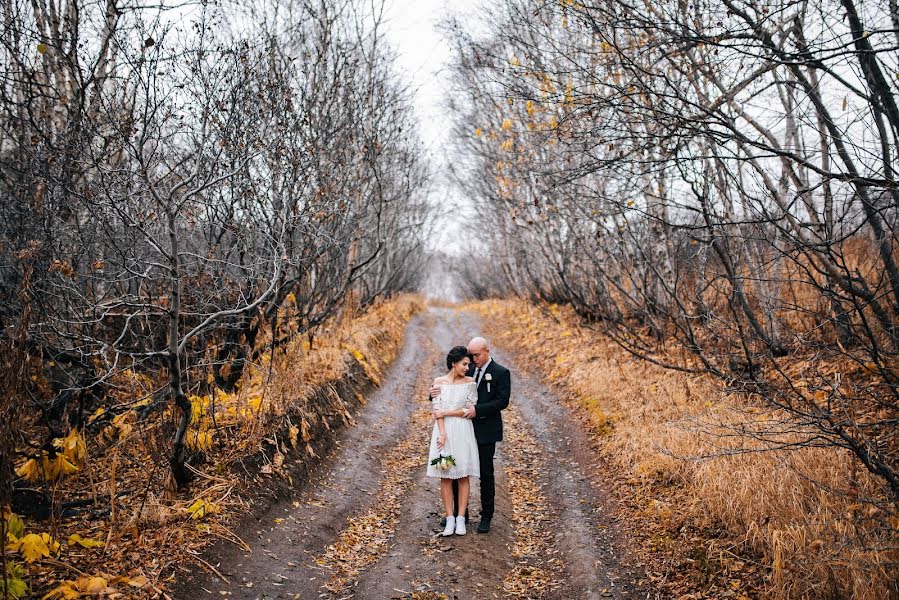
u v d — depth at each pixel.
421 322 25.22
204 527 4.88
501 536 5.77
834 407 5.66
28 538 4.06
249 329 7.76
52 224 5.42
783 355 7.94
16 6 5.02
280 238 6.75
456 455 5.58
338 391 9.36
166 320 6.95
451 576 4.89
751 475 5.32
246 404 6.86
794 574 4.20
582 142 5.43
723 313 9.02
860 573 3.91
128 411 6.02
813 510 4.70
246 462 5.98
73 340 5.68
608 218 9.31
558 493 6.85
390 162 10.66
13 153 5.69
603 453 7.48
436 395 5.71
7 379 4.02
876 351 4.81
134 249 5.71
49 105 5.50
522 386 12.17
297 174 7.49
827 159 6.27
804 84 4.86
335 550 5.40
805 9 4.90
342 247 9.49
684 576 4.73
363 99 9.18
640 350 10.42
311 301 9.70
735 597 4.31
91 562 4.27
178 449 5.27
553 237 14.62
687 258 7.75
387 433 9.06
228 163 6.29
